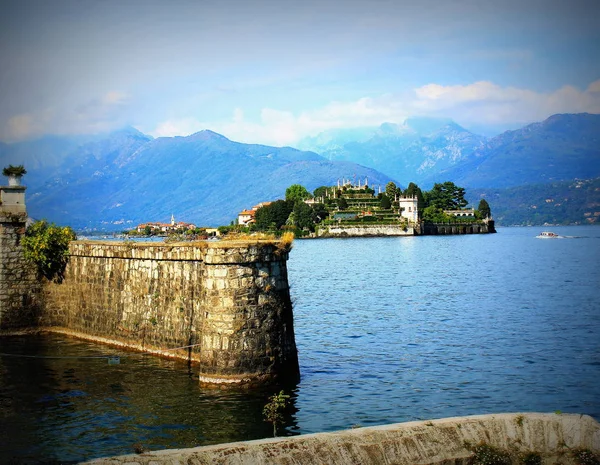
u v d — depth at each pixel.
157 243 40.91
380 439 16.84
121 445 26.73
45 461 24.80
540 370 43.16
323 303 80.62
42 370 38.03
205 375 33.69
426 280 117.94
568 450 17.41
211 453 15.66
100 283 45.34
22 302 48.44
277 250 34.47
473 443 17.31
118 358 39.59
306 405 33.38
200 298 37.59
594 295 91.69
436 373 41.91
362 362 44.75
